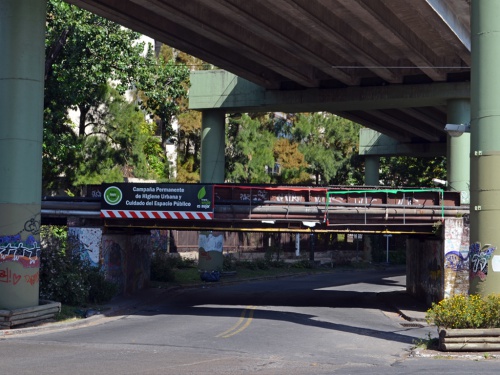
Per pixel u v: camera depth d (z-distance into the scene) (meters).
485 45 16.88
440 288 27.59
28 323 20.72
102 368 13.34
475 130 17.03
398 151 58.78
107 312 24.58
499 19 16.78
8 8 21.47
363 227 28.06
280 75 38.69
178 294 33.56
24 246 21.30
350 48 30.66
